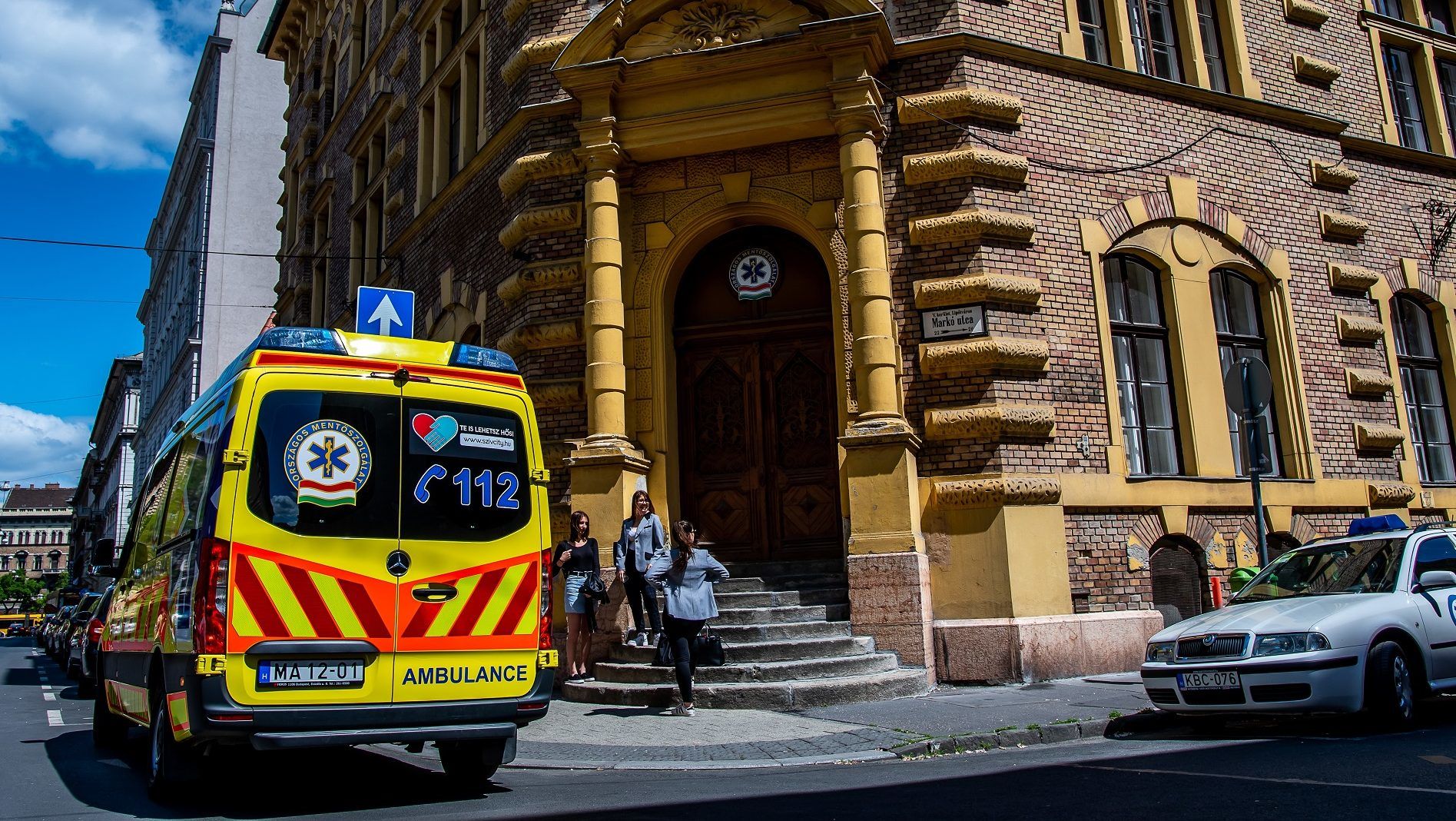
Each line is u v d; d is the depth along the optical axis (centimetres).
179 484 745
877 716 905
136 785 729
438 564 643
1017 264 1223
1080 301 1251
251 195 4172
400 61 1945
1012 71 1282
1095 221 1288
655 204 1280
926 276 1207
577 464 1159
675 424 1272
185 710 599
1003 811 536
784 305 1289
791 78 1216
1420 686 793
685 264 1298
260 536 597
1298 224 1458
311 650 597
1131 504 1213
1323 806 510
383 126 2050
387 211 1886
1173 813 510
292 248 2727
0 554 13088
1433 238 1596
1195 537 1242
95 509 8969
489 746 685
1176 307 1328
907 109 1236
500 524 672
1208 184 1391
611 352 1195
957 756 760
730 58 1214
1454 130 1714
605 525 1145
